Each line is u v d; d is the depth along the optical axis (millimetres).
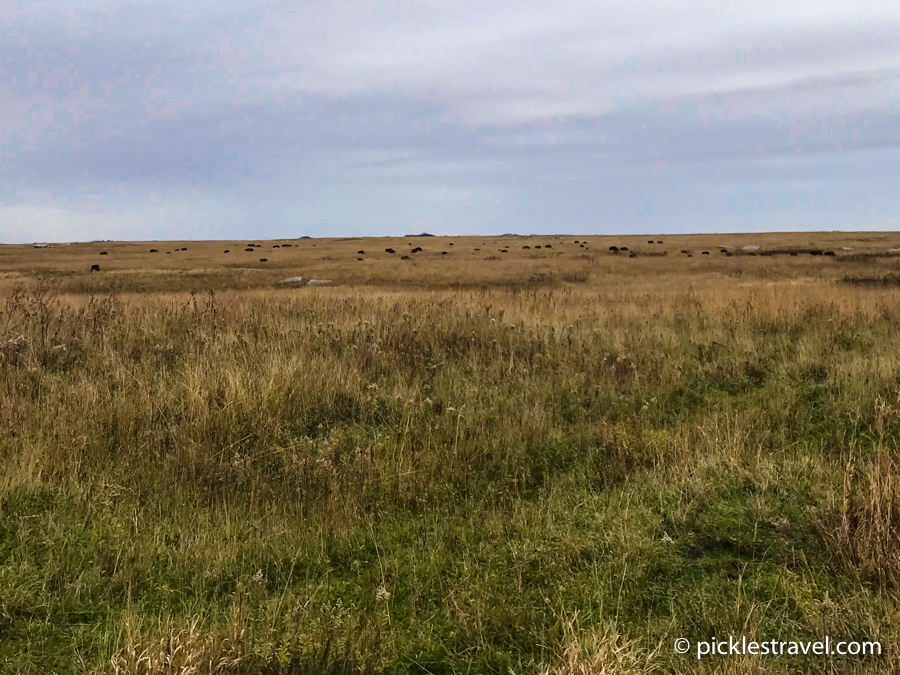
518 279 30562
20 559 3557
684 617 3107
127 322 10227
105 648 2867
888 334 9734
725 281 27156
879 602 3129
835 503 4016
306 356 7645
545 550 3682
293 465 4863
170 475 4676
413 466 4973
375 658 2850
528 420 5965
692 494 4379
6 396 5906
